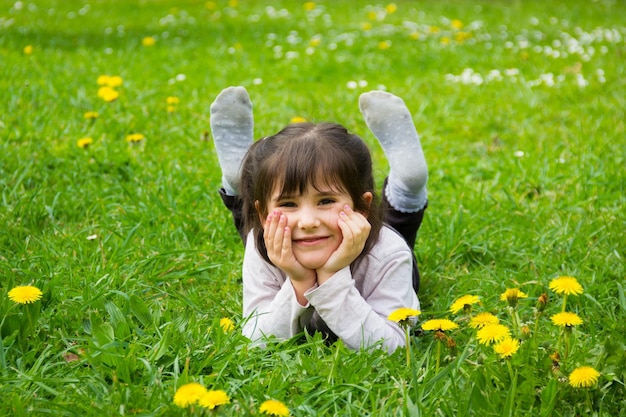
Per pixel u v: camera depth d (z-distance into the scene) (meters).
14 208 3.15
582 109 5.04
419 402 1.81
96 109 4.73
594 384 1.80
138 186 3.59
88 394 1.90
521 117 4.90
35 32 7.56
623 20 8.69
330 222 2.08
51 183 3.59
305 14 9.33
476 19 8.89
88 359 1.99
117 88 5.27
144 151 3.99
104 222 3.15
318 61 6.32
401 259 2.23
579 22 8.58
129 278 2.62
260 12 9.54
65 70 5.80
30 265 2.70
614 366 1.94
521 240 3.07
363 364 2.03
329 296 2.09
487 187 3.72
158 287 2.67
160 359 2.08
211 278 2.78
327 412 1.91
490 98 5.31
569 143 4.32
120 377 2.00
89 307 2.40
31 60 6.05
